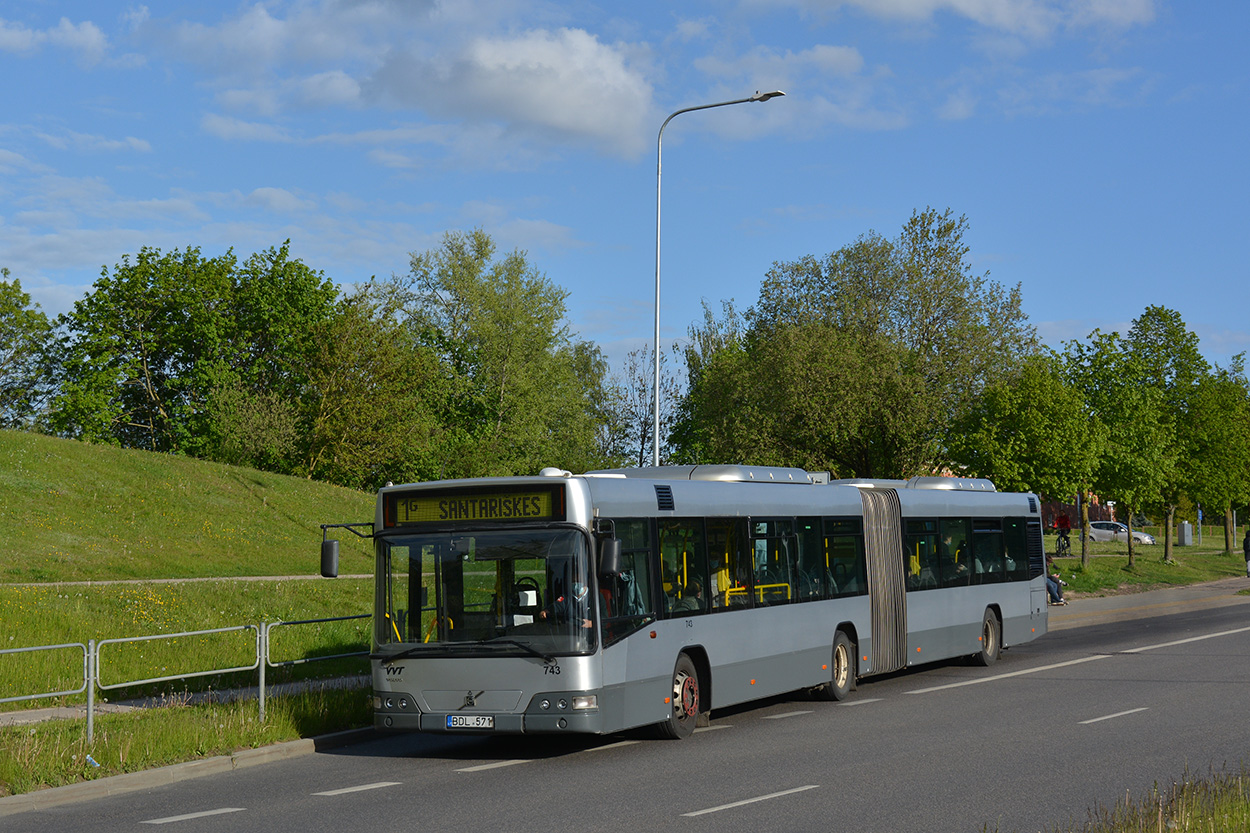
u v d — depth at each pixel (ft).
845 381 128.88
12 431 127.24
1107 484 137.59
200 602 71.36
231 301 207.10
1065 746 39.04
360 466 185.37
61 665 51.11
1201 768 34.50
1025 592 72.69
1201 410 160.86
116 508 111.34
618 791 32.78
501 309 207.00
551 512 38.99
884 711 49.42
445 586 39.50
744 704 53.78
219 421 172.55
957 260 142.72
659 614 42.01
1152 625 93.50
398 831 28.09
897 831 26.99
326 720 44.32
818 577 53.21
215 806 31.78
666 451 228.22
